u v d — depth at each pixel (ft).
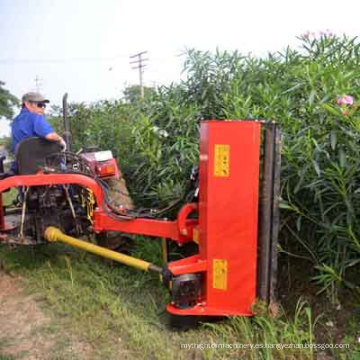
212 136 8.38
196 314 8.95
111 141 17.75
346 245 8.70
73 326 9.66
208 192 8.59
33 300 11.10
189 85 14.23
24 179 11.03
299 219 9.16
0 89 104.78
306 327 9.03
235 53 13.91
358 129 7.95
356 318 8.94
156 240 13.01
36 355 8.64
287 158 9.15
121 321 9.59
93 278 11.97
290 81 11.25
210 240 8.77
